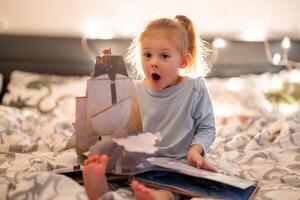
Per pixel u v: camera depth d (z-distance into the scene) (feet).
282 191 3.21
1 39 8.32
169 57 3.55
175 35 3.61
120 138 2.91
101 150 2.93
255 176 3.84
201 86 3.86
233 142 4.98
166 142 3.67
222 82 8.11
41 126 5.65
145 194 2.53
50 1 8.68
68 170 3.10
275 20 9.32
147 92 3.85
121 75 3.16
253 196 3.03
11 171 3.50
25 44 8.41
